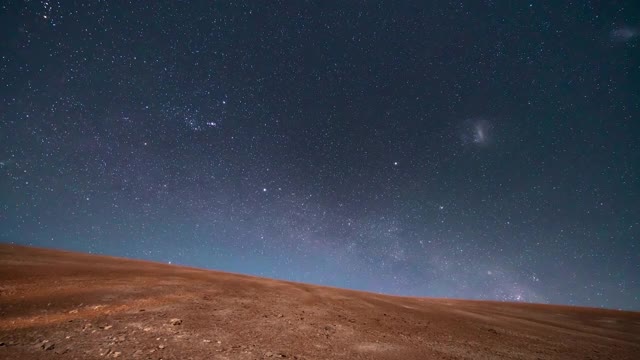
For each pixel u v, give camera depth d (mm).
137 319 6090
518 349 7719
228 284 11141
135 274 10727
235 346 5301
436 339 7641
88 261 12875
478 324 10539
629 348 9445
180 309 7125
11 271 8812
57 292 7305
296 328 6898
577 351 8297
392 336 7340
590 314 16281
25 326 5137
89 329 5301
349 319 8523
